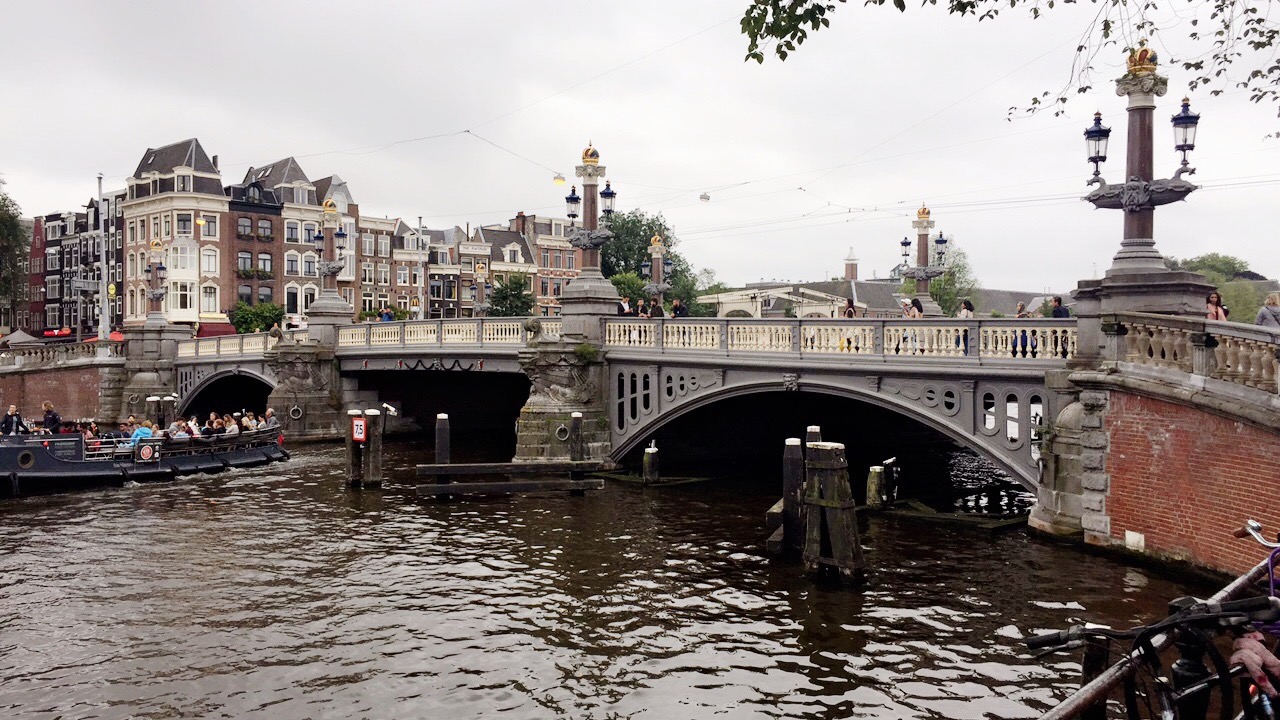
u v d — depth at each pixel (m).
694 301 75.19
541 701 10.77
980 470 27.73
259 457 30.42
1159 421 13.95
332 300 38.25
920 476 26.36
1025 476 16.81
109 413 47.88
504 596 14.66
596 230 26.19
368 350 35.69
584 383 25.61
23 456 24.41
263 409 51.16
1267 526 12.04
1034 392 16.52
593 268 26.36
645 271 34.09
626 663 11.78
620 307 29.88
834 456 14.81
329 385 37.88
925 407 18.27
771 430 29.58
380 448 25.16
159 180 64.88
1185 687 4.61
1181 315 14.54
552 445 25.27
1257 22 10.11
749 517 20.00
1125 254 14.98
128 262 68.44
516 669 11.73
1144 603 12.72
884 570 15.25
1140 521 14.32
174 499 23.59
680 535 18.34
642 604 14.04
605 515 20.42
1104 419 14.97
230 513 21.59
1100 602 12.86
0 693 11.20
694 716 10.24
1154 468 14.05
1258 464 12.19
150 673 11.79
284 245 68.12
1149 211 14.97
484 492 23.17
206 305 64.50
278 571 16.38
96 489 25.25
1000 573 14.59
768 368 21.14
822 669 11.34
